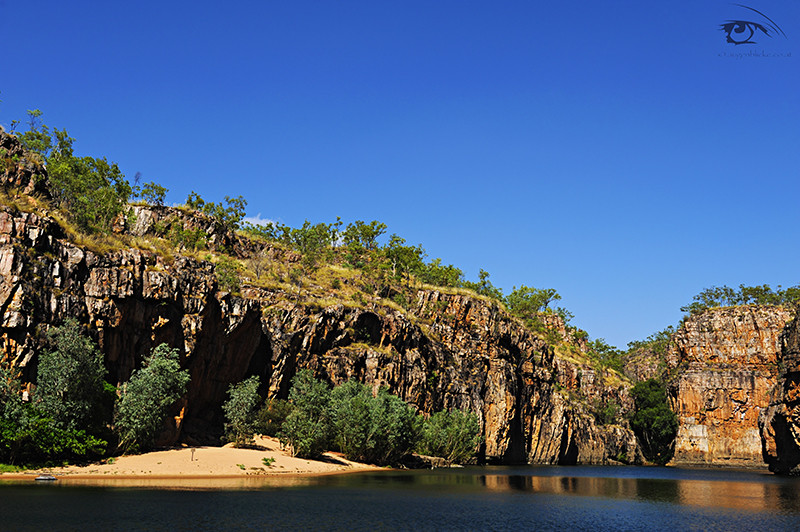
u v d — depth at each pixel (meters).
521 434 162.88
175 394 66.44
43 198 72.06
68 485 50.31
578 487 83.25
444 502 57.28
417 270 182.50
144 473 59.84
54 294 61.47
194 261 86.69
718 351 193.12
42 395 56.94
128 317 69.12
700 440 183.00
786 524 49.97
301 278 124.88
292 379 96.50
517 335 170.38
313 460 85.81
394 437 96.06
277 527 39.47
